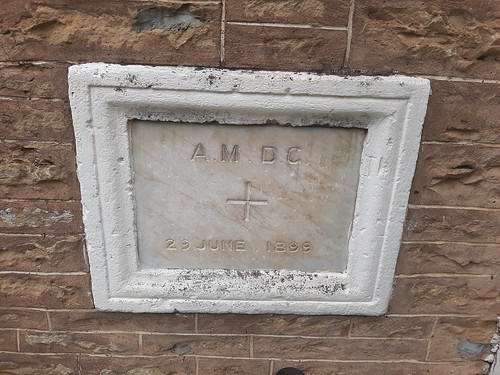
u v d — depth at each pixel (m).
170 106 1.50
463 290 1.82
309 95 1.49
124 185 1.61
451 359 1.94
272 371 1.95
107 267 1.72
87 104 1.49
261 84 1.47
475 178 1.65
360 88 1.48
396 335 1.89
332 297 1.77
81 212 1.67
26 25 1.44
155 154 1.60
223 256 1.75
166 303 1.78
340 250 1.75
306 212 1.69
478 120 1.57
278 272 1.77
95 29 1.44
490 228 1.72
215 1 1.42
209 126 1.56
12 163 1.60
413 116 1.52
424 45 1.48
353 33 1.46
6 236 1.70
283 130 1.57
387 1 1.43
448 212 1.70
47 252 1.72
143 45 1.46
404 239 1.73
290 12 1.43
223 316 1.83
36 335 1.86
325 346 1.91
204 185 1.64
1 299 1.79
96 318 1.83
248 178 1.64
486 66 1.52
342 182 1.64
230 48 1.47
